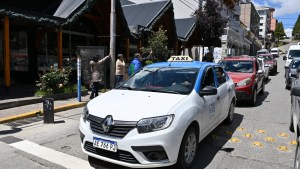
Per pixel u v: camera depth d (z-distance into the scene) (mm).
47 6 12445
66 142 5680
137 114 4035
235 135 6316
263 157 5047
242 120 7723
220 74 6691
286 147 5566
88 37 16266
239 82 9438
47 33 13625
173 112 4137
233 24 45000
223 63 11203
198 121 4664
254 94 9742
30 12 9672
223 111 6340
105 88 11859
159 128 3951
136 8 18016
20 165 4598
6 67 9281
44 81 9594
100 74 9812
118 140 3939
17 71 13148
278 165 4707
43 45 13477
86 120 4398
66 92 10047
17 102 8430
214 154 5152
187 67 5707
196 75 5328
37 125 6887
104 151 4152
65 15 11164
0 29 12695
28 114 7559
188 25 21266
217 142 5809
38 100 9047
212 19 22359
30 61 12883
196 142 4711
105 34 16609
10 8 9047
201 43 23922
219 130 6691
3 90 10312
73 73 14703
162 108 4172
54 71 10039
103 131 4094
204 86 5391
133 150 3895
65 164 4629
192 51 29641
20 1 12328
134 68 11047
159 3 17500
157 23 17250
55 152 5141
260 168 4586
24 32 12836
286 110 9180
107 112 4184
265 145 5691
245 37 56469
